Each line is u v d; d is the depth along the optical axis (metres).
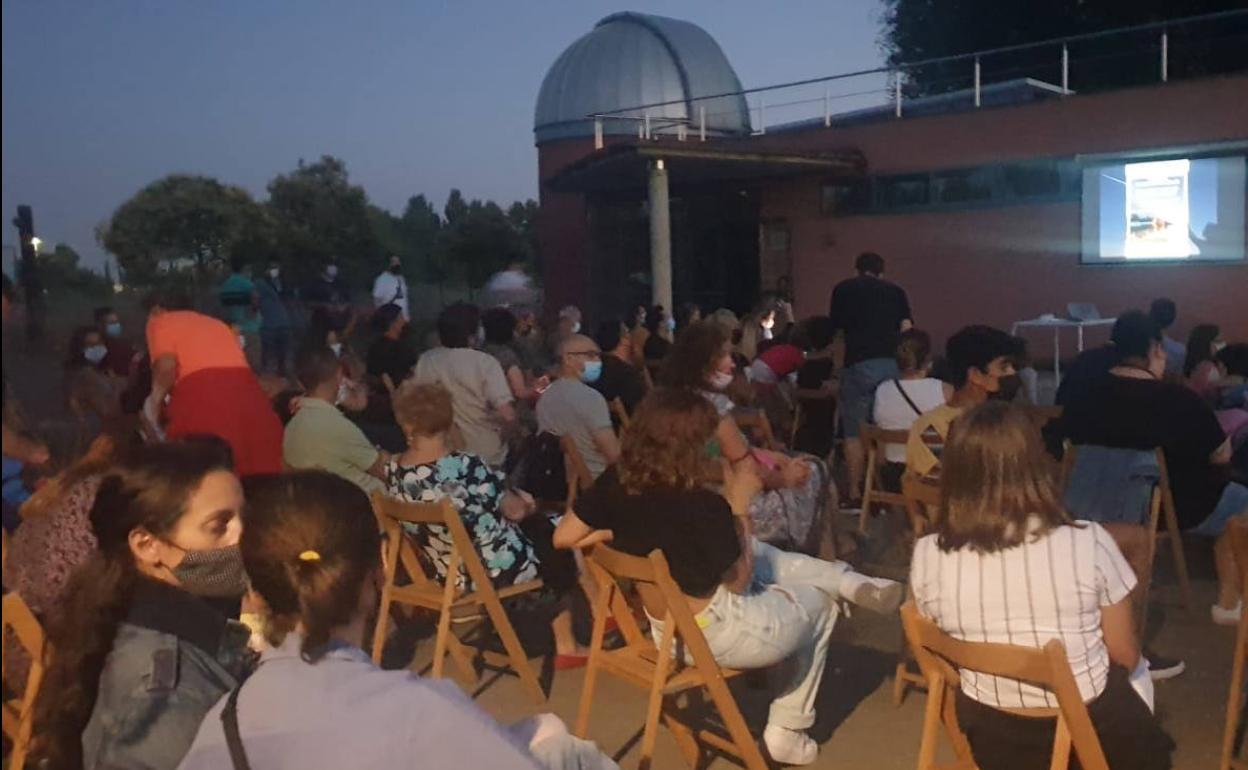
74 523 2.77
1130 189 15.01
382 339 8.41
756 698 4.73
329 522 2.02
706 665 3.60
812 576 4.33
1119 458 5.04
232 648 2.49
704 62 23.22
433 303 26.30
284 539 1.99
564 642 5.11
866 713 4.55
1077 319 14.23
